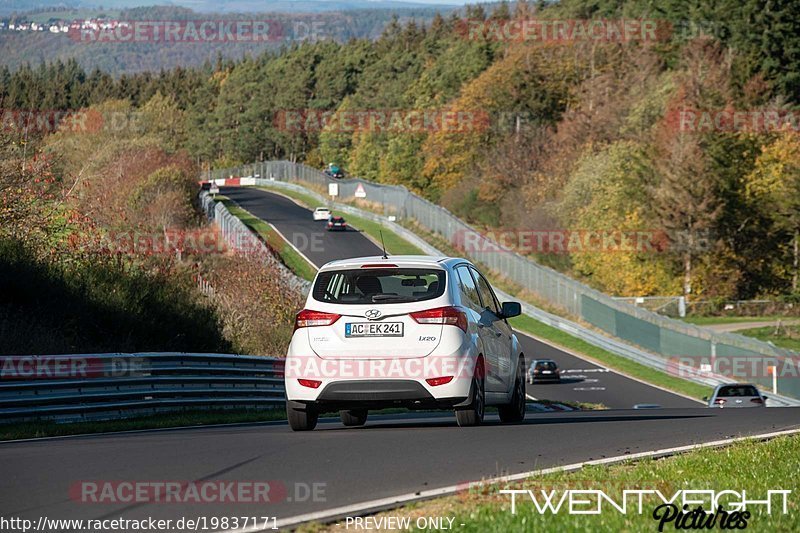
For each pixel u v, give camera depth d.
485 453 31.91
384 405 38.91
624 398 154.75
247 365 75.44
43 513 22.02
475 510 21.69
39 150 101.25
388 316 38.53
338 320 38.81
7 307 78.31
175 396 64.62
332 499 23.72
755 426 44.00
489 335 42.38
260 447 33.41
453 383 38.31
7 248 84.81
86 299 86.31
